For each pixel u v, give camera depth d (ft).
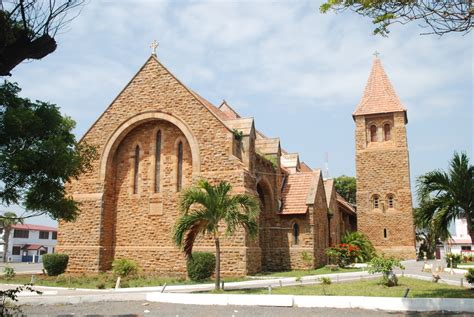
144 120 98.02
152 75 99.19
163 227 94.53
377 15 40.78
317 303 52.65
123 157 100.73
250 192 89.04
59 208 36.22
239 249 85.25
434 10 39.14
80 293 64.90
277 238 103.40
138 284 75.05
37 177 32.71
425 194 58.75
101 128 100.32
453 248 258.57
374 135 159.22
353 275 87.35
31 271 119.24
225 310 50.21
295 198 106.93
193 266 80.38
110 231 97.76
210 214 63.98
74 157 35.53
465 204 57.00
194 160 91.81
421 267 110.32
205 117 93.15
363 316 45.21
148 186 97.50
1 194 31.09
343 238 133.90
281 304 53.01
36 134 33.37
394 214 149.38
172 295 57.62
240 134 93.45
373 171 154.71
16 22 25.91
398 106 155.63
